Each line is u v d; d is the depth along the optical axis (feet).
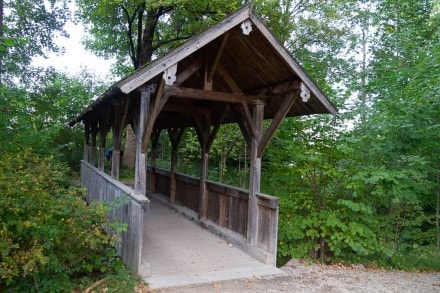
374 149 20.54
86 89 61.93
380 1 37.76
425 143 21.38
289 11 48.52
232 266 17.06
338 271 18.15
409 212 23.89
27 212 12.97
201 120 25.79
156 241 20.84
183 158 47.39
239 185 36.50
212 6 43.68
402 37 28.12
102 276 14.94
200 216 25.26
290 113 20.81
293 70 16.58
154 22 48.80
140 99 16.15
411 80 23.45
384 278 17.47
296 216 20.56
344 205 20.27
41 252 12.35
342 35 44.14
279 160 22.02
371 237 19.67
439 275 19.40
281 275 16.37
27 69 44.83
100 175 25.99
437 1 30.01
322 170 20.42
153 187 36.99
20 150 20.10
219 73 19.75
